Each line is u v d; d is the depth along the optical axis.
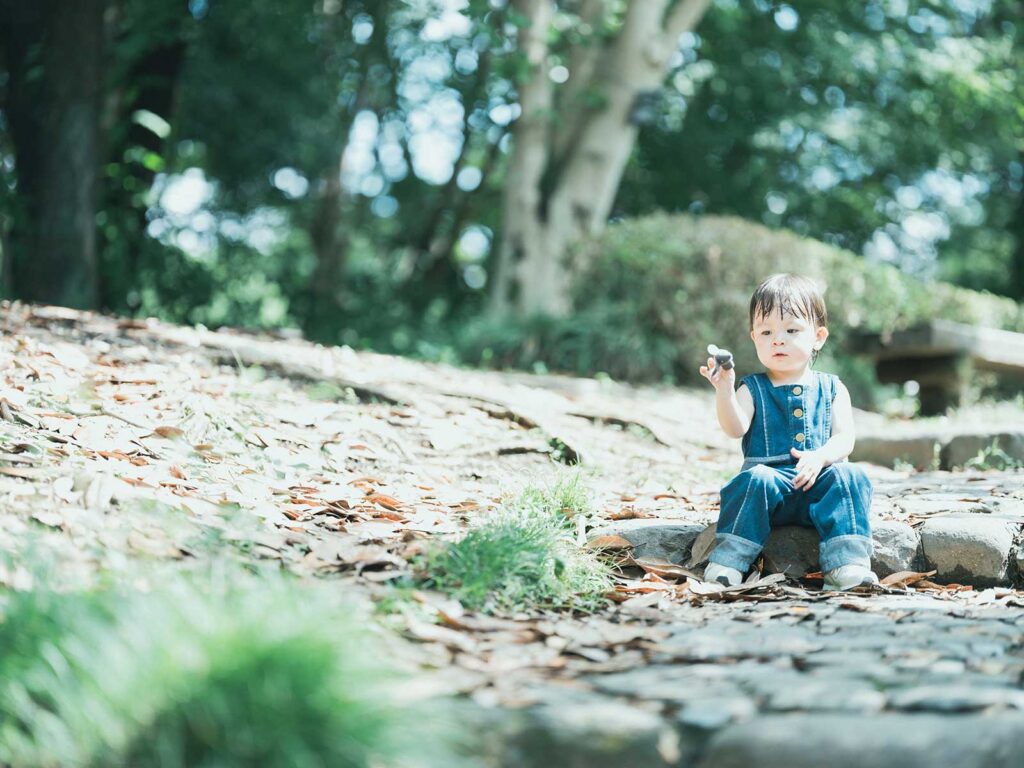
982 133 17.28
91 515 3.22
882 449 6.85
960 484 5.43
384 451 5.35
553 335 11.82
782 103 16.89
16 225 10.34
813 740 2.14
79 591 2.50
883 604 3.49
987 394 10.55
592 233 12.62
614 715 2.22
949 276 21.42
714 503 5.09
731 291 11.52
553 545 3.68
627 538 4.23
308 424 5.39
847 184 18.56
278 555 3.30
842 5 15.95
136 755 1.98
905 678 2.51
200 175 17.34
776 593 3.79
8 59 10.71
